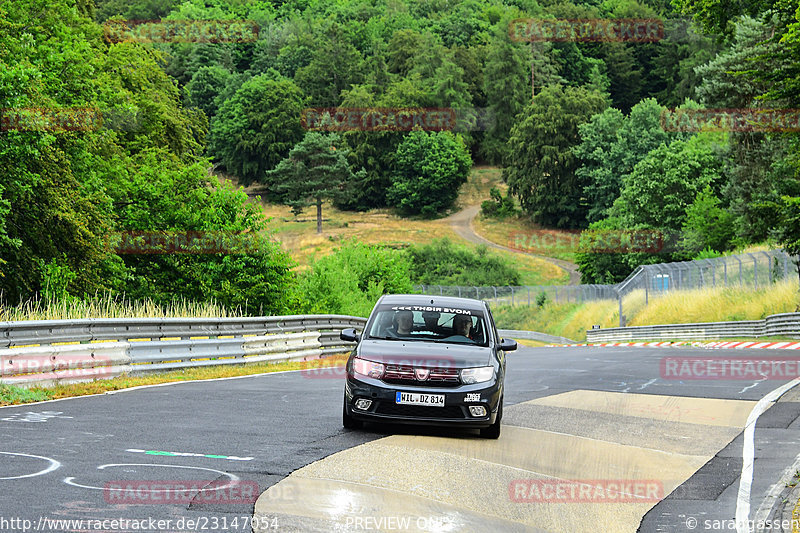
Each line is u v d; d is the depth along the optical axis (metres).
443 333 26.45
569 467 21.39
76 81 87.75
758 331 88.12
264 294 98.00
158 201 96.94
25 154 65.81
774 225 81.88
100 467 17.72
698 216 169.25
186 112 136.75
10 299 70.69
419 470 19.53
